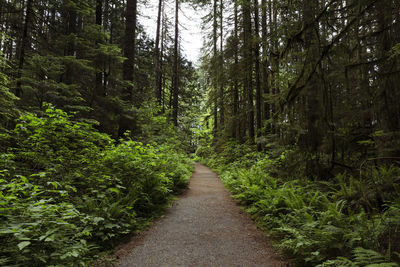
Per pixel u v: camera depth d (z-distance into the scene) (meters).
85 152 4.78
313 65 4.73
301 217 3.78
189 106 25.56
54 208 2.77
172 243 3.68
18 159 4.48
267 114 13.09
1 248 2.28
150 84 19.70
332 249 2.89
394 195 3.47
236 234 4.08
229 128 15.77
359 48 4.25
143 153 5.73
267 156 9.07
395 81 3.68
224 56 13.68
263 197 5.45
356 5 3.88
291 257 3.15
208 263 3.03
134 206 4.89
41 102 7.45
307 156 5.03
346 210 3.79
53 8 10.26
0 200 2.41
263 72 12.02
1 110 5.13
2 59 5.22
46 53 9.84
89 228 3.31
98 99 9.10
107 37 9.96
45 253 2.52
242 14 11.80
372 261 2.26
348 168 4.57
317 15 4.63
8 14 8.86
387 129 3.81
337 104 4.69
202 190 8.38
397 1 3.45
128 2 10.18
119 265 2.95
